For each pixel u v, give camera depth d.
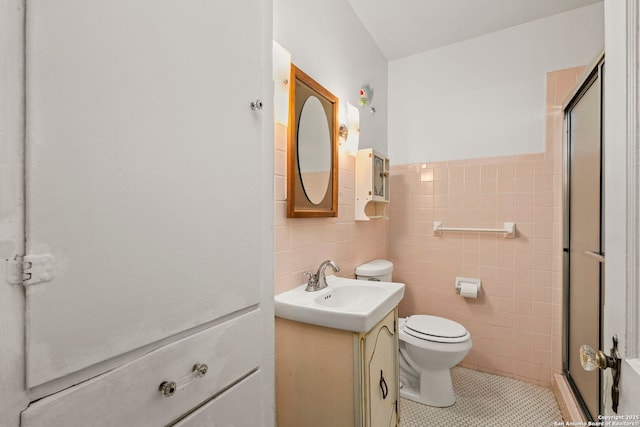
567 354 1.85
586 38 1.88
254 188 0.73
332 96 1.61
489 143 2.14
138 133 0.48
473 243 2.18
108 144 0.44
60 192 0.39
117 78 0.45
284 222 1.34
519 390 1.91
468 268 2.19
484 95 2.16
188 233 0.56
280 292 1.32
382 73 2.40
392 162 2.48
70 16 0.40
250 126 0.71
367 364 1.12
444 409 1.72
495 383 1.99
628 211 0.53
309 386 1.17
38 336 0.37
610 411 0.59
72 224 0.40
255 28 0.73
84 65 0.41
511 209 2.06
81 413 0.41
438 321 1.90
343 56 1.82
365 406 1.10
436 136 2.32
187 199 0.56
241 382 0.68
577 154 1.70
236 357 0.67
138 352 0.48
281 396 1.23
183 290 0.55
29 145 0.36
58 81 0.39
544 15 1.96
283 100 1.29
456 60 2.26
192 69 0.57
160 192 0.51
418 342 1.70
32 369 0.36
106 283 0.44
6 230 0.35
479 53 2.18
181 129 0.55
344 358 1.10
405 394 1.83
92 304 0.42
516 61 2.06
